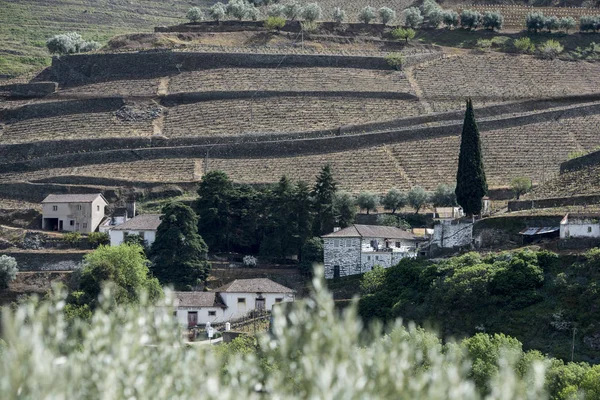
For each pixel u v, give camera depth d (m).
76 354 132.88
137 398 131.88
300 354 133.88
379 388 126.69
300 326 132.50
